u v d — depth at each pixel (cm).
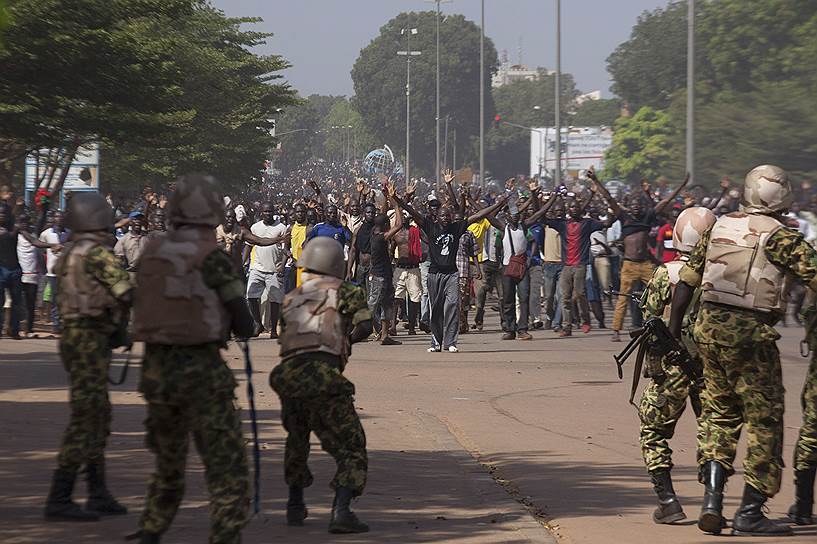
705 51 11275
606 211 4297
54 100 4450
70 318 1168
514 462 1551
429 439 1706
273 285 3325
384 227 3209
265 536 1100
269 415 1897
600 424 1891
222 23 8412
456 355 2952
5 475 1373
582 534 1141
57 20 4319
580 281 3500
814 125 8712
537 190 3431
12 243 3253
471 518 1183
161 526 980
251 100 8281
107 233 1187
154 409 951
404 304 3609
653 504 1298
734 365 1158
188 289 930
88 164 4803
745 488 1163
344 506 1110
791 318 3888
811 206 4369
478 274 3578
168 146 5069
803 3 10119
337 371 1126
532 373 2575
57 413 1875
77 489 1312
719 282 1159
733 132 9094
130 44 4509
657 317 1238
